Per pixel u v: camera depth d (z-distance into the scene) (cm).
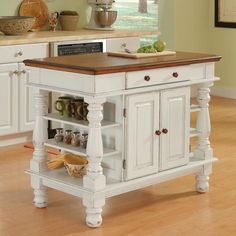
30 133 628
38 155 441
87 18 742
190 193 477
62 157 449
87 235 394
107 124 412
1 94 590
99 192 403
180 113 452
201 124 475
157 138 438
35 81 433
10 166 541
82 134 429
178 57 456
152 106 430
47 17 701
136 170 427
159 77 430
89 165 404
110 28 713
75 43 641
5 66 588
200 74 463
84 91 399
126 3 803
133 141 422
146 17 823
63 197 464
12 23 620
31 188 484
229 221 421
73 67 399
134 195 471
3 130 597
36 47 609
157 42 475
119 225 412
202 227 410
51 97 635
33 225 410
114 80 402
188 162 466
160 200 460
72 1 725
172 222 418
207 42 889
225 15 865
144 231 402
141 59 440
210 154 480
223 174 525
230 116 752
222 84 884
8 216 425
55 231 400
